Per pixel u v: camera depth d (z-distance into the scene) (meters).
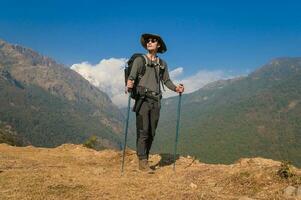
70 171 4.70
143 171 4.80
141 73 4.76
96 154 6.69
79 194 3.54
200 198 3.44
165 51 4.96
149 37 4.83
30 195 3.47
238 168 4.57
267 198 3.52
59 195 3.49
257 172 4.11
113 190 3.71
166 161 5.59
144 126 4.80
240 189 3.85
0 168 4.77
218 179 4.21
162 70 4.95
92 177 4.33
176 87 4.97
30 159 5.82
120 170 4.93
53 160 5.91
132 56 4.81
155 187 3.86
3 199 3.35
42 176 4.20
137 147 4.88
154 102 4.80
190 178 4.36
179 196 3.49
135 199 3.42
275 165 4.40
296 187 3.65
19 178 4.09
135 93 4.78
